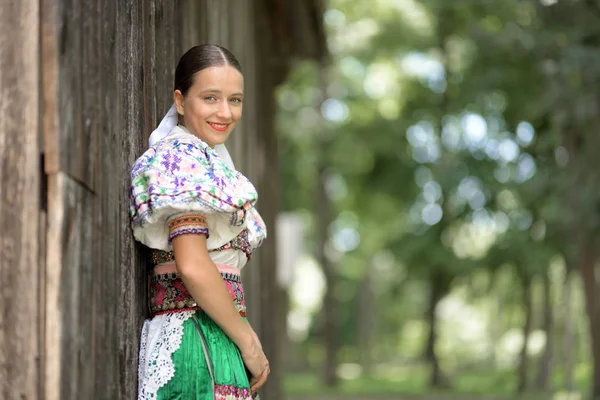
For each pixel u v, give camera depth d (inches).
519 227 935.7
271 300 348.8
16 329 83.7
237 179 106.2
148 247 111.0
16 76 84.2
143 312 109.3
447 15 977.5
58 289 84.1
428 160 1093.1
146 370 105.3
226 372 105.0
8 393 83.4
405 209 1125.7
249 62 282.7
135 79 109.0
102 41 94.8
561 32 617.0
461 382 1143.0
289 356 1502.2
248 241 112.9
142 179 103.0
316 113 1080.2
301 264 1791.3
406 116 1073.5
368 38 1051.3
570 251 898.7
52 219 84.6
